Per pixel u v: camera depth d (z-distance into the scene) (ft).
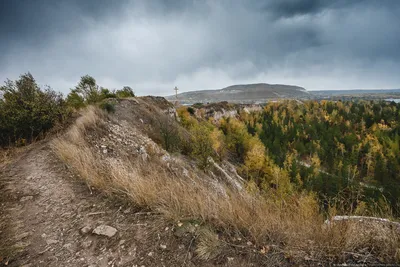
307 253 6.70
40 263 7.27
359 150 168.86
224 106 255.70
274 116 304.50
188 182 12.44
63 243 8.25
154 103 80.89
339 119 286.05
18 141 23.00
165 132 45.09
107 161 18.37
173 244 7.56
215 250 7.05
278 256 6.70
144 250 7.45
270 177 78.33
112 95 66.49
